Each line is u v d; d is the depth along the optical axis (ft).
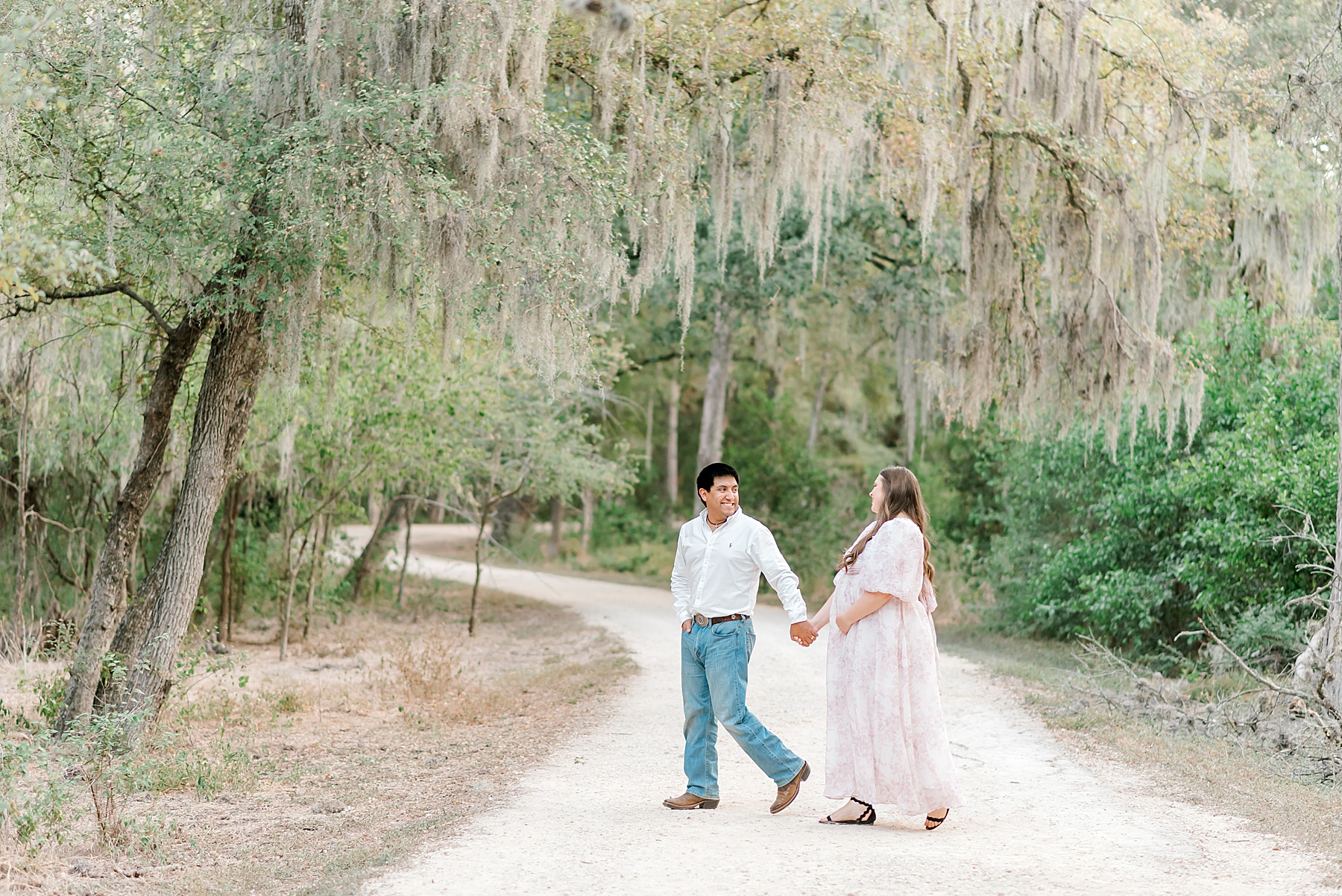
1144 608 45.75
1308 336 43.04
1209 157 55.06
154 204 27.86
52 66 26.84
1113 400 47.85
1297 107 32.12
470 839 17.67
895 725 17.94
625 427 133.39
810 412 126.62
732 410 125.08
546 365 29.89
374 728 31.60
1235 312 47.62
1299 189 51.03
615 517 130.00
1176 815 19.04
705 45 39.11
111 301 35.55
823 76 40.47
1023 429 54.75
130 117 28.58
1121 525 50.62
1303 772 23.71
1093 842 17.08
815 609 74.54
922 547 18.39
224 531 57.11
